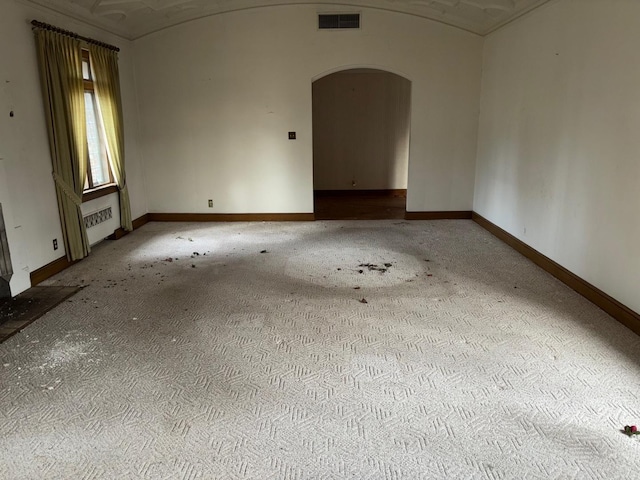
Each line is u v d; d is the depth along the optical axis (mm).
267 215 7195
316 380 2832
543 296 4090
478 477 2068
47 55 4527
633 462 2141
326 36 6578
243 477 2082
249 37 6582
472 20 6246
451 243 5863
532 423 2416
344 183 9430
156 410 2549
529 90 5133
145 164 7027
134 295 4188
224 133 6895
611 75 3646
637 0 3314
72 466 2146
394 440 2309
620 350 3135
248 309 3875
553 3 4562
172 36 6586
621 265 3551
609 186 3686
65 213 4840
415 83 6758
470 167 7055
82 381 2824
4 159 3998
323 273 4762
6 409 2559
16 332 3447
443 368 2947
